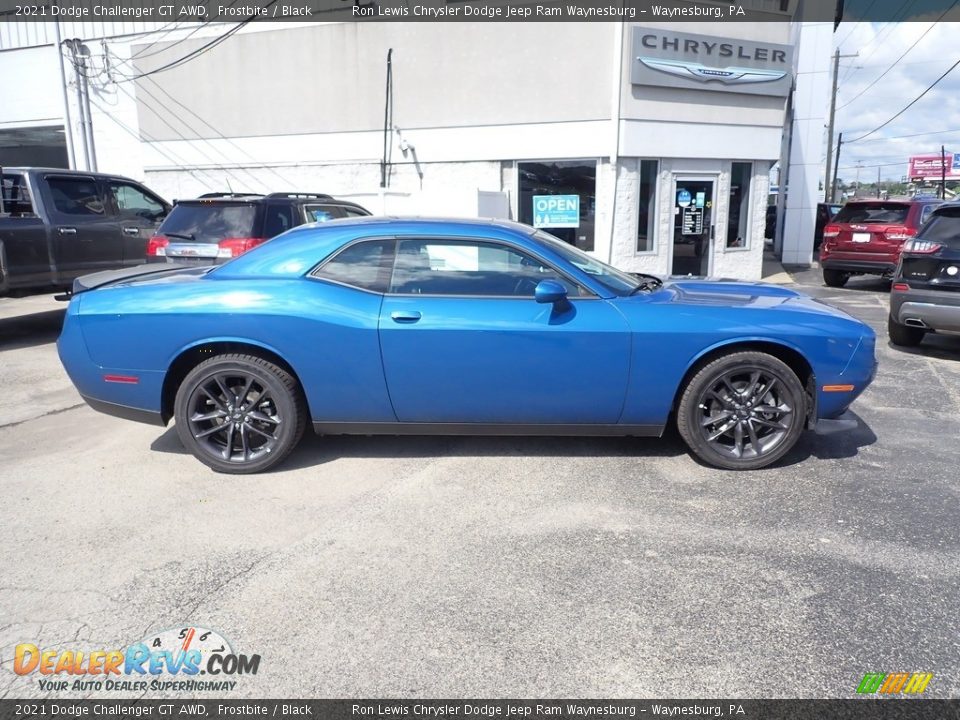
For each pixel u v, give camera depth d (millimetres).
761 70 13391
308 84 14109
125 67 15508
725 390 4285
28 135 17188
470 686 2477
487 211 12734
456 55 13109
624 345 4125
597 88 12547
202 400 4312
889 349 8258
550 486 4102
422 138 13602
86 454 4707
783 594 3008
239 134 14859
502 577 3145
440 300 4180
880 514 3756
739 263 14367
